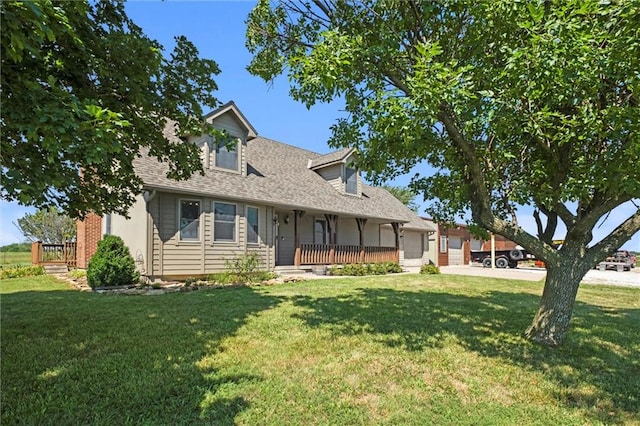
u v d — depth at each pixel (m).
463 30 4.77
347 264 15.89
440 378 3.83
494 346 4.88
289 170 16.09
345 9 5.03
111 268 9.65
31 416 2.87
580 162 4.51
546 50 3.38
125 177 5.77
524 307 7.67
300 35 5.49
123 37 4.34
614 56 3.38
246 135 13.05
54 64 3.89
